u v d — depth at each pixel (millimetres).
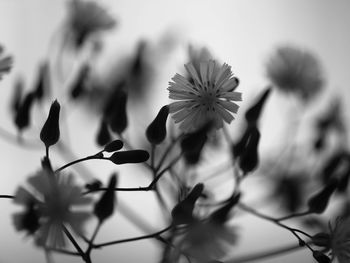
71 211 103
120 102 118
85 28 150
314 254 105
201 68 102
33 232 102
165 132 109
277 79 147
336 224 107
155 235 106
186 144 106
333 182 118
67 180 102
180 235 111
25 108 137
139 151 101
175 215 102
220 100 101
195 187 102
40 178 100
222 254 107
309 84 148
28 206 101
